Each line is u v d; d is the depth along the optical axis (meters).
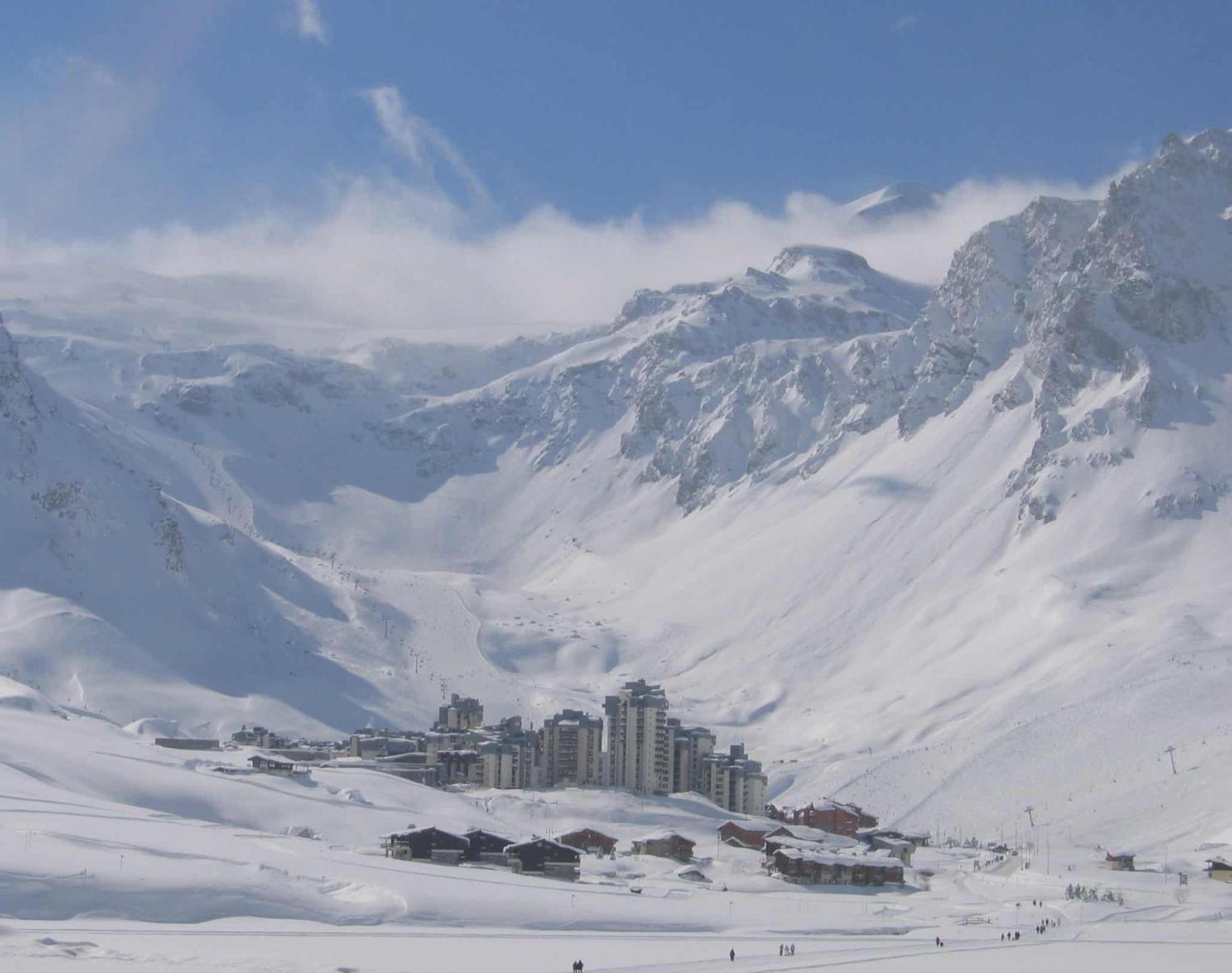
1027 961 185.38
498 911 198.50
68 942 162.00
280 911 186.50
